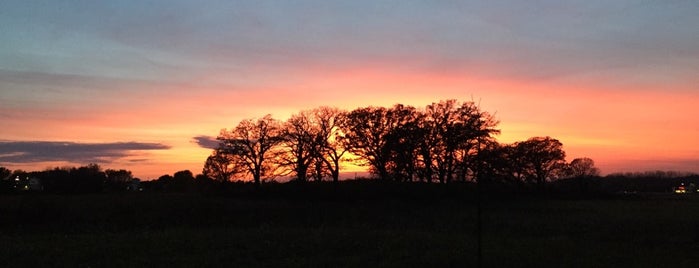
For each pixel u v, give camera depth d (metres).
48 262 20.88
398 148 81.38
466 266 20.52
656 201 84.38
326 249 24.14
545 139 93.88
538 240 28.88
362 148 84.94
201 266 20.03
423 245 25.42
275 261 21.17
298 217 53.03
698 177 154.38
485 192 19.88
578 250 24.92
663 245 27.67
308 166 83.50
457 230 36.91
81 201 56.56
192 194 76.31
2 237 30.27
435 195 69.94
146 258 21.61
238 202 65.38
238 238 27.66
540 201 67.25
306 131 84.81
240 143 85.75
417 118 83.50
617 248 25.95
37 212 45.69
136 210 52.31
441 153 72.00
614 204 72.44
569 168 103.00
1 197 56.41
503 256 22.59
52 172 96.12
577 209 59.97
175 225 44.50
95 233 35.25
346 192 77.75
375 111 86.75
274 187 84.75
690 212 56.25
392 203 67.62
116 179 118.50
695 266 21.11
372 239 27.25
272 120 87.69
